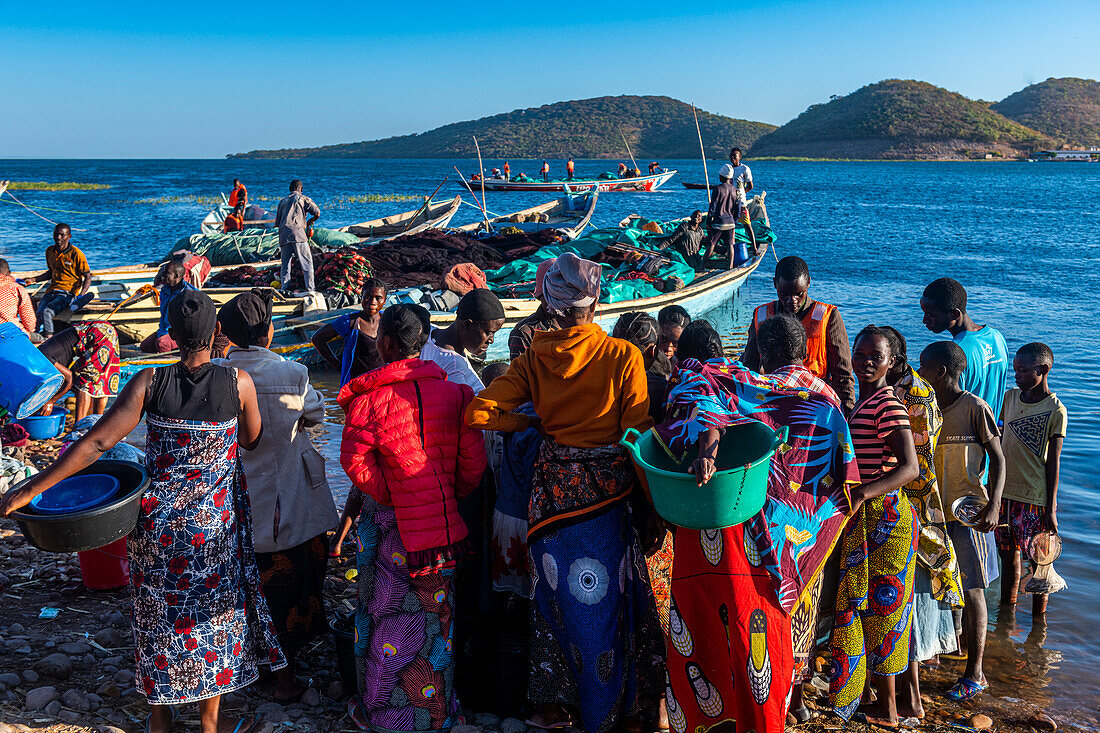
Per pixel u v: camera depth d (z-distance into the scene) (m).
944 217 38.59
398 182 87.75
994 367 4.97
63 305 11.23
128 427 3.25
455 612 3.99
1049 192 62.09
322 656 4.54
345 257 13.24
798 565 3.63
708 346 4.07
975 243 27.73
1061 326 14.41
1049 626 5.29
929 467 4.02
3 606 4.72
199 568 3.36
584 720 3.65
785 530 3.45
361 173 124.31
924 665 4.88
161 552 3.33
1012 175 102.12
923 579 4.11
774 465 3.49
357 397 3.63
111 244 29.02
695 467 3.05
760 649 3.28
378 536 3.72
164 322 9.77
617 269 13.81
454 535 3.67
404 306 3.84
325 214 43.31
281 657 3.68
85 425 5.30
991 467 4.41
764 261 23.33
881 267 21.89
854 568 3.89
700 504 3.06
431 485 3.62
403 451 3.56
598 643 3.57
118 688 3.93
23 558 5.39
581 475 3.58
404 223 21.94
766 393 3.53
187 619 3.36
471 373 4.52
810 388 3.57
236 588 3.48
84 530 3.17
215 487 3.38
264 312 4.06
